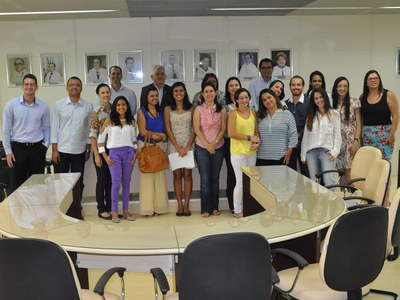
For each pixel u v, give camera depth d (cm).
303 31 779
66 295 196
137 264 233
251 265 196
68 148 514
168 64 765
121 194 558
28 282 194
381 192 343
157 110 512
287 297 247
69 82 508
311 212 277
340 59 791
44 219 275
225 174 558
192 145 516
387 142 514
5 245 190
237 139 481
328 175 469
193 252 189
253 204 432
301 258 228
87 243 230
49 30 746
